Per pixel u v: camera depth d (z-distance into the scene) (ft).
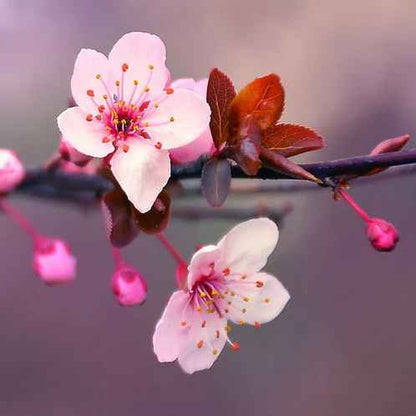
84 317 1.16
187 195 0.83
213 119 0.71
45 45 1.16
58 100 1.12
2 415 1.14
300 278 1.18
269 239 0.74
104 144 0.72
